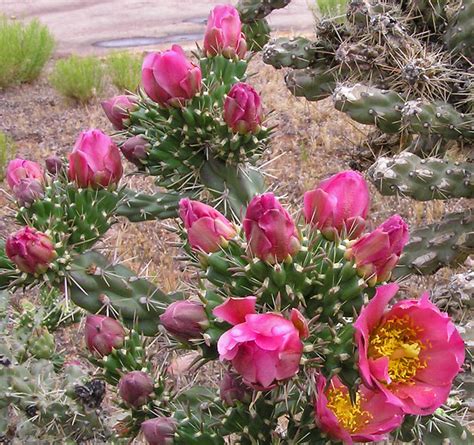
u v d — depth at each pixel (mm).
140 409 569
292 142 2041
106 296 589
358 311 459
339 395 463
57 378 760
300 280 445
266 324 396
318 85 1090
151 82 603
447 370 418
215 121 601
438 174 862
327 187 482
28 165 619
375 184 873
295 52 1074
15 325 894
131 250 1573
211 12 657
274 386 408
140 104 674
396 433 572
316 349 427
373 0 1086
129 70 2789
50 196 583
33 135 2379
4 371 717
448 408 633
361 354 397
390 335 423
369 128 1920
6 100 2783
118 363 571
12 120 2514
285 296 448
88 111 2541
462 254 934
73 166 589
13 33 2965
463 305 803
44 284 582
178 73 595
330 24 1044
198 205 483
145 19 4094
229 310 411
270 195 441
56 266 566
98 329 569
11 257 559
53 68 3076
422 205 1659
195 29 3742
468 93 909
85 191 590
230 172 642
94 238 598
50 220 576
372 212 1695
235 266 461
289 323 401
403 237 458
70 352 1253
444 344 418
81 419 697
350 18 1021
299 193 1787
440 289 854
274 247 440
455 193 870
